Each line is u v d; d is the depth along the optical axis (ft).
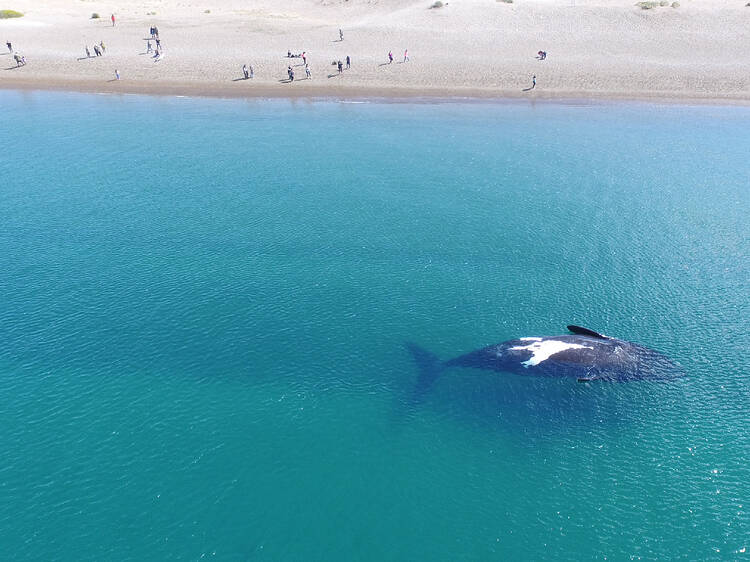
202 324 112.88
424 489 80.12
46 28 359.05
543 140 212.02
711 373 96.99
